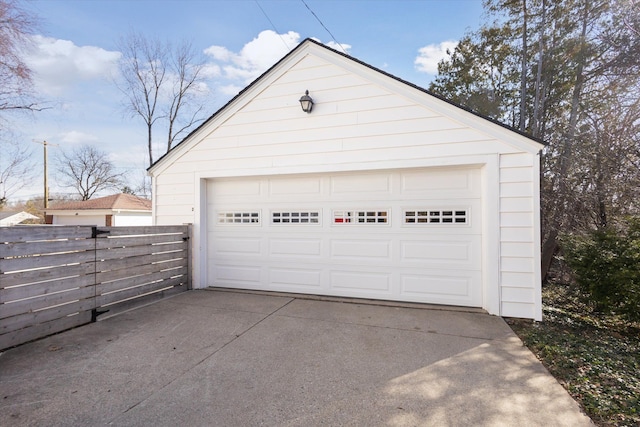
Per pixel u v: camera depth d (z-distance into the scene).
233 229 6.25
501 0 10.36
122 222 17.25
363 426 2.11
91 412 2.25
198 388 2.59
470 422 2.16
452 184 5.00
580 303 5.89
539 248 4.41
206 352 3.31
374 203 5.38
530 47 10.06
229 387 2.61
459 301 4.94
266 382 2.69
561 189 8.20
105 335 3.80
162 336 3.77
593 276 4.52
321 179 5.69
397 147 5.08
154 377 2.78
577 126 8.67
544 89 9.61
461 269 4.94
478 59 11.80
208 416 2.21
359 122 5.30
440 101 4.86
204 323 4.23
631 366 3.06
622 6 7.77
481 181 4.84
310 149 5.57
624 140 7.28
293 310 4.82
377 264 5.35
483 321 4.31
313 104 5.55
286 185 5.92
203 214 6.34
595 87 8.50
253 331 3.93
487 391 2.56
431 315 4.56
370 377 2.79
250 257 6.13
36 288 3.66
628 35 7.59
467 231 4.92
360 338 3.70
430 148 4.91
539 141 4.41
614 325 4.55
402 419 2.19
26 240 3.57
